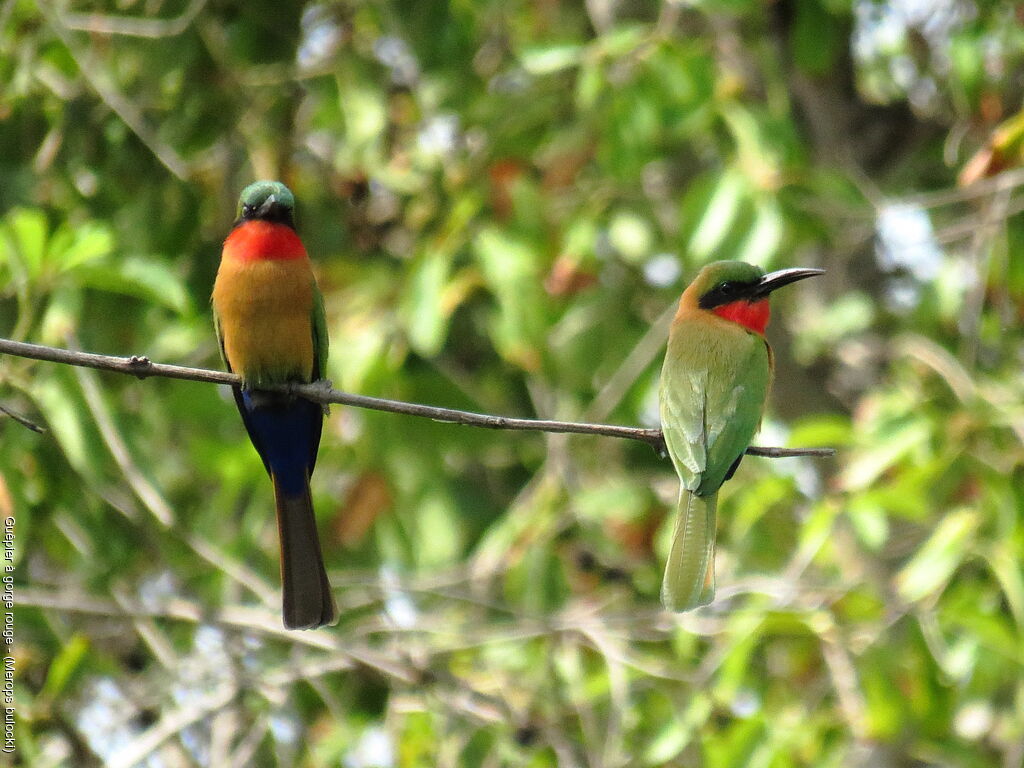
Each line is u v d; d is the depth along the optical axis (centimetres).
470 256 1324
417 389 1322
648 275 1417
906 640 1178
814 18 1355
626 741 1183
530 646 1241
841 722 1168
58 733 1115
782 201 1238
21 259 1013
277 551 1423
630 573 1316
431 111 1365
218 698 1145
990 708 1303
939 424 1155
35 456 1144
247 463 1270
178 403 1297
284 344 961
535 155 1393
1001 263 1264
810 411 1558
